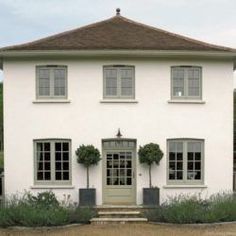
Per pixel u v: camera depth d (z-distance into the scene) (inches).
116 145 739.4
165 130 733.3
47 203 657.0
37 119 727.7
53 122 728.3
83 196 704.4
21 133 728.3
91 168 726.5
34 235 565.6
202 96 737.6
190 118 736.3
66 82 729.0
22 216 601.0
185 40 767.1
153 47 714.2
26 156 728.3
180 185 732.7
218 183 739.4
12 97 726.5
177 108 734.5
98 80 728.3
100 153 726.5
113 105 730.2
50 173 731.4
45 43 733.3
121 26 816.9
